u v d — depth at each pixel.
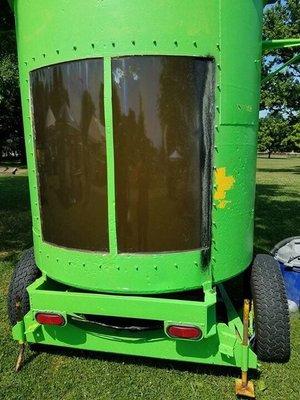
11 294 3.19
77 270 2.67
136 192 2.48
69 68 2.45
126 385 2.79
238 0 2.45
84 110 2.46
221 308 3.22
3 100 22.36
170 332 2.51
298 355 3.13
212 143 2.49
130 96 2.38
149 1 2.27
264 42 3.12
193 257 2.57
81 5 2.33
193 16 2.32
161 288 2.58
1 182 15.23
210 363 2.72
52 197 2.72
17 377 2.87
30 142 2.80
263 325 2.88
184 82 2.38
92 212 2.57
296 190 13.91
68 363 3.04
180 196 2.50
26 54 2.66
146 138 2.42
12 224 7.55
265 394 2.72
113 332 2.83
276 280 2.98
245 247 2.87
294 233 7.07
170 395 2.70
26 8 2.58
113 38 2.32
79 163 2.54
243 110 2.62
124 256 2.54
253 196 2.95
